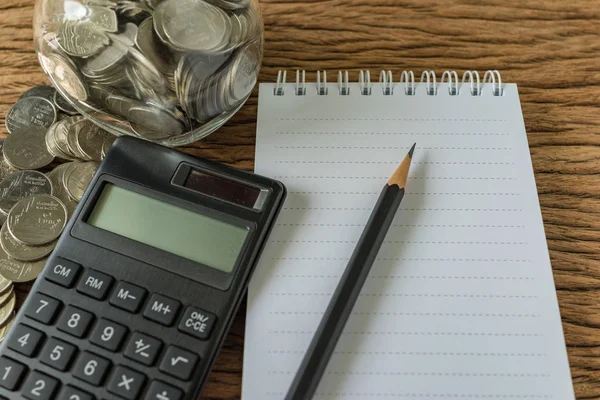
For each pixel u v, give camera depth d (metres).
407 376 0.39
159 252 0.40
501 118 0.48
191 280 0.39
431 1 0.55
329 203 0.45
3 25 0.53
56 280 0.39
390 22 0.54
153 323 0.37
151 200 0.41
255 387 0.38
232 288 0.38
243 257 0.39
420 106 0.49
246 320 0.40
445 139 0.47
